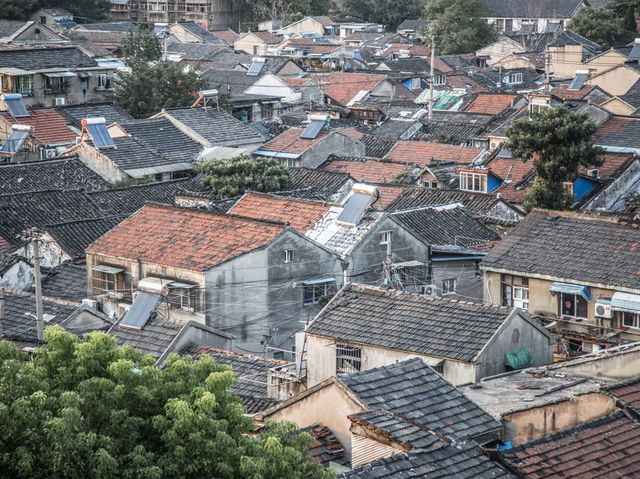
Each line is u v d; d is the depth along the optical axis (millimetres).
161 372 42688
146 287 80125
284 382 62000
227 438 39719
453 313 59438
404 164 131750
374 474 40312
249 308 80000
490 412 47594
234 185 114938
